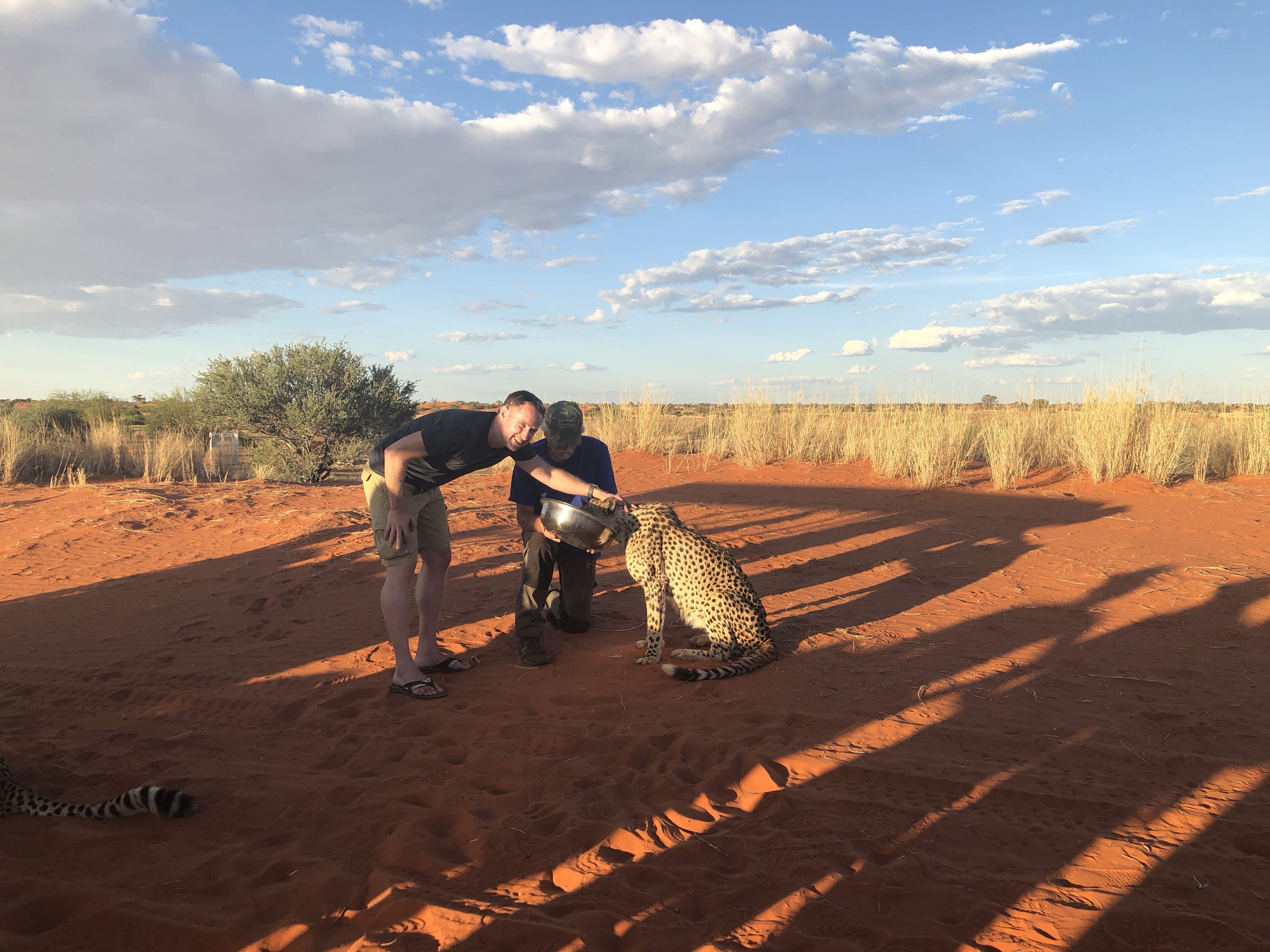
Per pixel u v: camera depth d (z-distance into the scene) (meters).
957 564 6.77
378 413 18.08
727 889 2.41
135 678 4.52
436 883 2.50
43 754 3.60
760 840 2.69
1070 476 11.03
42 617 5.80
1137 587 5.89
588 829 2.78
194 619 5.63
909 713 3.74
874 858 2.58
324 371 17.92
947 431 12.34
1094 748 3.36
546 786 3.13
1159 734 3.50
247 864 2.68
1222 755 3.29
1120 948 2.13
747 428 13.77
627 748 3.45
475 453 4.00
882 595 5.88
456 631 5.19
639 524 4.61
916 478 11.13
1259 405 11.57
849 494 10.48
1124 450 10.71
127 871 2.65
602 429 15.55
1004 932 2.20
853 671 4.31
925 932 2.19
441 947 2.18
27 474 13.89
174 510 9.42
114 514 9.19
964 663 4.41
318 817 2.97
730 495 10.48
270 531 8.46
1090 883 2.43
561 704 3.99
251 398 17.39
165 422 21.75
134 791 2.92
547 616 5.21
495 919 2.27
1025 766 3.22
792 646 4.75
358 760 3.48
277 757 3.54
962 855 2.59
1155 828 2.75
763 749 3.37
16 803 3.03
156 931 2.30
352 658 4.74
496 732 3.68
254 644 5.07
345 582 6.44
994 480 10.77
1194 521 8.20
